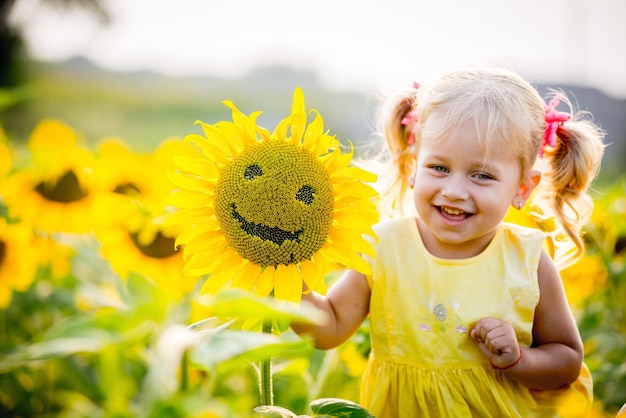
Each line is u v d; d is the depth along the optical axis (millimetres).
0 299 1695
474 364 1312
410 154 1441
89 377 1472
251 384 1447
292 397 1472
